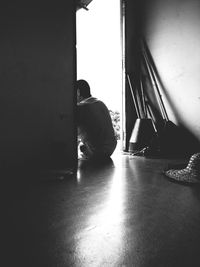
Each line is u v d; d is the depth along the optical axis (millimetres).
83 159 3336
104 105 3295
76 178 2227
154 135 3914
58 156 2582
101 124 3160
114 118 6012
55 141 2566
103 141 3188
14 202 1566
